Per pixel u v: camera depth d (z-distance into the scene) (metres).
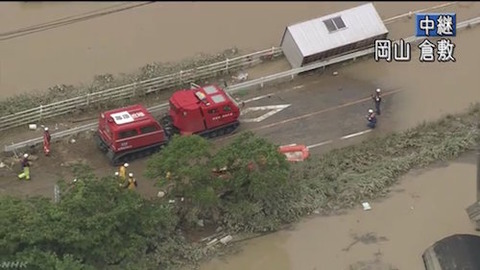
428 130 94.56
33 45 112.25
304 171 87.94
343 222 83.88
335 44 103.81
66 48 112.00
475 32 111.88
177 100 91.00
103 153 90.56
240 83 101.69
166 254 77.94
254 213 82.00
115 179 79.12
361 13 106.69
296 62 104.19
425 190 87.69
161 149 85.81
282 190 84.25
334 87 102.19
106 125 88.12
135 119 88.00
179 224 81.62
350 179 87.75
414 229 83.06
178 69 104.06
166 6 122.88
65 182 80.75
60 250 73.44
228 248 80.50
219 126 92.56
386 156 91.38
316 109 98.38
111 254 74.69
